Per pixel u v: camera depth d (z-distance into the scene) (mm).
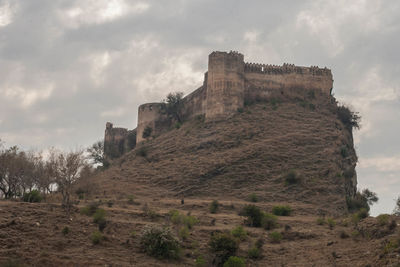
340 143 77250
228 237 37000
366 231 39531
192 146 79500
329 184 66750
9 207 41750
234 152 74188
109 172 78375
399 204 44750
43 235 35938
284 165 70688
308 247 39344
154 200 60188
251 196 61969
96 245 35938
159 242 36000
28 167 61344
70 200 53562
